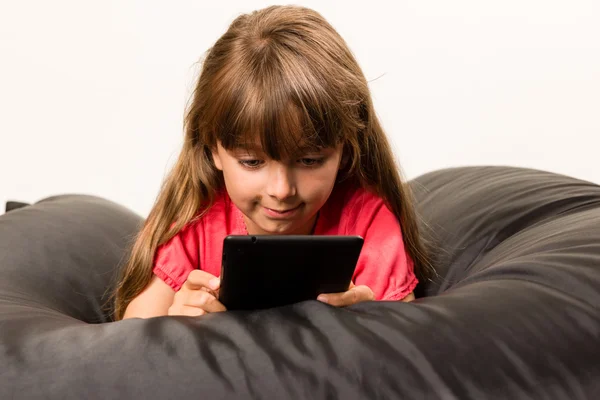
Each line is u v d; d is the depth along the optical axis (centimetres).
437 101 308
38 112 311
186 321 102
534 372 95
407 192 148
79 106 310
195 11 305
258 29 125
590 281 108
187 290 125
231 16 304
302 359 94
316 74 118
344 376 92
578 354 99
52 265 146
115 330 100
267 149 116
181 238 145
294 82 116
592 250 116
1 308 114
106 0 306
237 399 90
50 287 141
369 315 102
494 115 306
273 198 118
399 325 99
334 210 145
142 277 143
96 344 97
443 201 165
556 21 300
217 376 92
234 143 118
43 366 95
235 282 102
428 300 108
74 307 143
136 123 311
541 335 99
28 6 307
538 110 305
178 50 307
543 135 306
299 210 121
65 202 175
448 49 305
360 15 307
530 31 302
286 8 133
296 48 121
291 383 91
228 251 98
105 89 310
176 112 310
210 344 96
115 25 306
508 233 145
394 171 142
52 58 308
